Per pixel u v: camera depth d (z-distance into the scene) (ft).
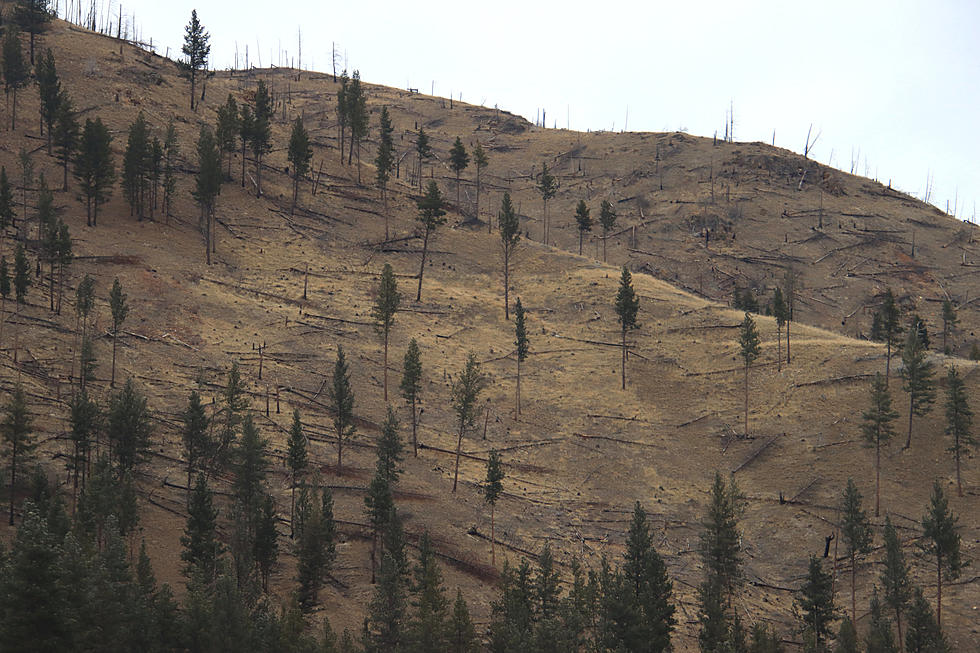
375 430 404.77
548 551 291.38
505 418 438.81
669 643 289.74
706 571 356.79
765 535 378.73
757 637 290.15
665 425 444.96
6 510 291.38
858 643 308.60
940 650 289.94
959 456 396.16
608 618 277.44
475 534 347.15
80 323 420.36
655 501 395.34
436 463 392.27
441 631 255.50
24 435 300.81
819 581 313.73
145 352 417.69
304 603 282.56
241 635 239.09
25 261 416.05
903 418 424.05
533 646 246.68
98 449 325.01
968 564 339.36
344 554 317.22
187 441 348.59
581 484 402.11
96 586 230.48
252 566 286.25
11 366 369.30
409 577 309.42
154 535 304.71
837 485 395.96
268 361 440.04
